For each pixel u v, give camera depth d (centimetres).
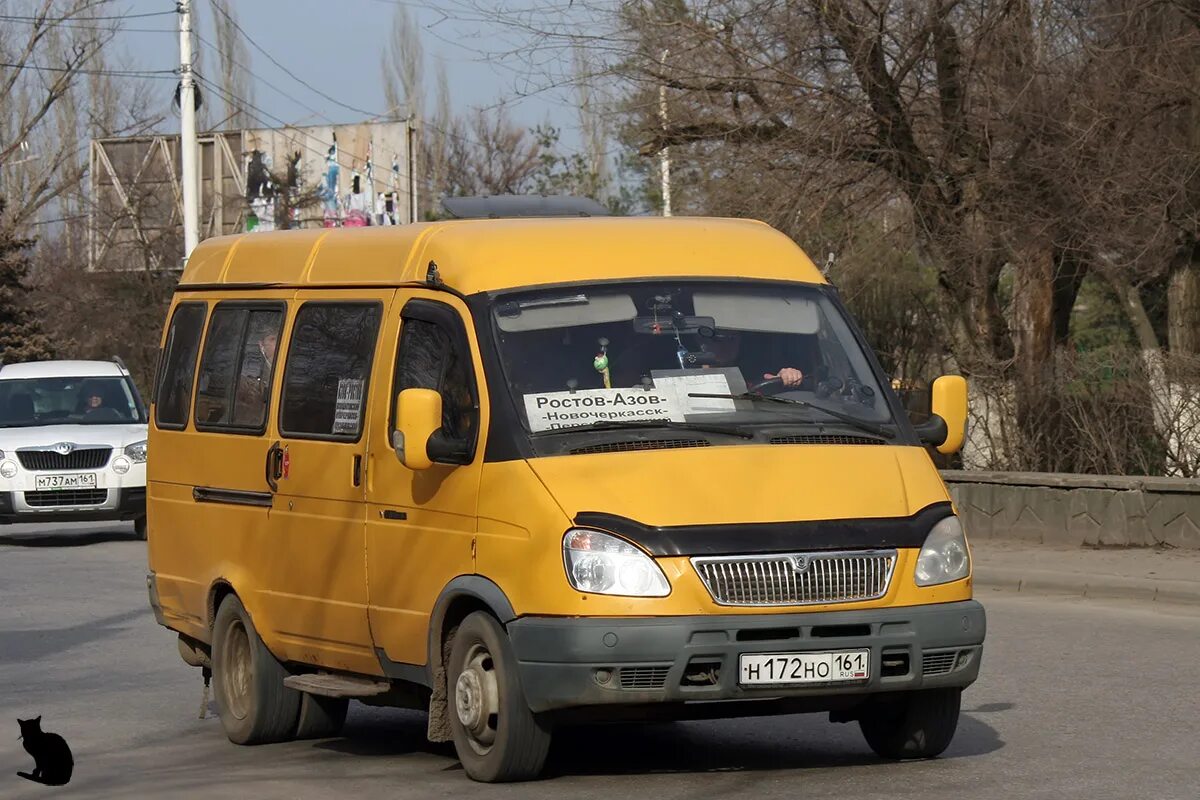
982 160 2644
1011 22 2609
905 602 958
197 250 1416
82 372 3136
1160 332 3544
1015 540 2367
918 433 1095
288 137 7675
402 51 8419
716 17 2761
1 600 2164
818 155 2695
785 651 928
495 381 1017
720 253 1123
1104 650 1580
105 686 1523
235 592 1244
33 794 1046
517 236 1098
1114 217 2583
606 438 995
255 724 1220
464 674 1003
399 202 7606
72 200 8238
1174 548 2202
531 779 1006
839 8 2597
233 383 1289
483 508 991
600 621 920
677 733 1212
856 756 1098
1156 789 968
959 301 2697
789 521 948
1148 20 2603
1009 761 1062
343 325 1173
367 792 1016
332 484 1139
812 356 1086
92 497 2914
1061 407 2488
